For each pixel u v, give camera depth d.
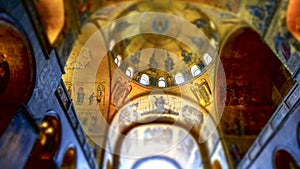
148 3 11.90
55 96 8.48
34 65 7.15
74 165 9.95
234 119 13.14
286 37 8.66
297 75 8.40
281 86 11.55
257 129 12.92
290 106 9.27
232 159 13.02
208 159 15.28
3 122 6.40
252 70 12.44
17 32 6.48
